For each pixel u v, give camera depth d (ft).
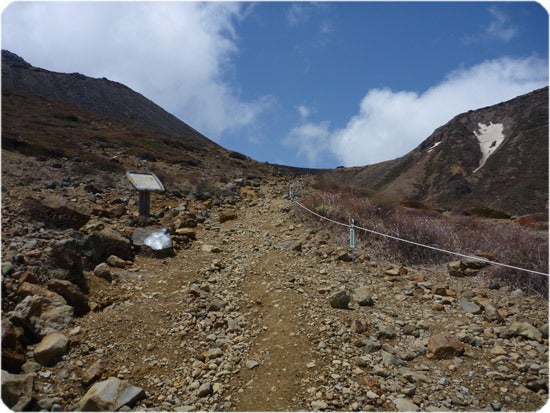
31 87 223.51
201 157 93.15
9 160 48.06
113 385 14.67
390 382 15.67
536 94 492.13
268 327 19.70
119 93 279.28
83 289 21.67
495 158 410.52
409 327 19.72
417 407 14.37
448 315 21.54
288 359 16.67
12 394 13.69
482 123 514.27
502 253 29.50
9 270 20.26
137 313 20.20
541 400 14.89
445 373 16.51
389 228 33.63
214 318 20.70
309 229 36.40
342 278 25.95
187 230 33.60
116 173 55.77
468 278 26.91
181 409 14.33
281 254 30.19
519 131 440.04
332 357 16.97
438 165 440.04
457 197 364.99
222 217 40.75
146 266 26.66
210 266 27.78
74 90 245.24
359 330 19.10
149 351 17.65
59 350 16.49
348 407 14.29
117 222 34.60
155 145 89.92
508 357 17.44
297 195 53.21
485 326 20.30
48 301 18.75
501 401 14.89
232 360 17.22
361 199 42.39
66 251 22.13
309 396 14.73
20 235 25.79
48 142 63.41
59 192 40.40
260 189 60.64
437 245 31.48
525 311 22.13
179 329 19.40
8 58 254.27
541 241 32.30
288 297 22.40
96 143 74.84
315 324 19.56
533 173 351.87
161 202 45.19
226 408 14.49
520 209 283.59
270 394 14.88
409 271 28.04
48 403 14.06
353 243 29.66
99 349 17.29
